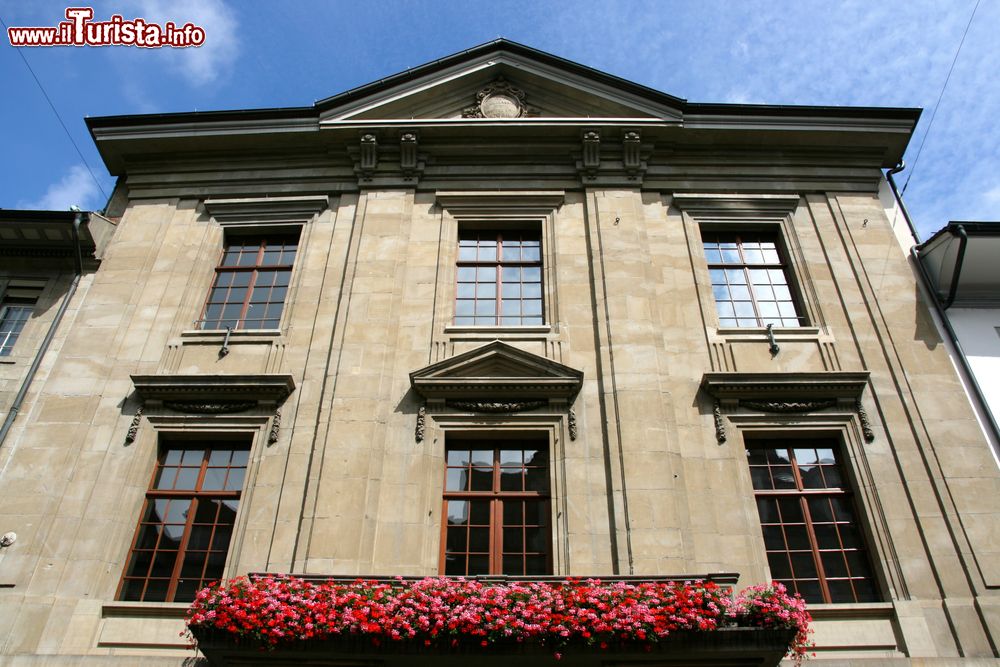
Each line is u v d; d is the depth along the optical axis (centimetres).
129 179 1377
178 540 973
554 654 744
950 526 940
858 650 865
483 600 759
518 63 1448
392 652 750
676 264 1228
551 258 1239
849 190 1328
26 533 945
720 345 1127
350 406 1042
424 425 1027
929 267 1209
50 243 1244
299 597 773
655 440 1001
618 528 934
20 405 1063
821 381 1046
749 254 1285
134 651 873
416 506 959
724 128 1348
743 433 1037
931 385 1067
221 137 1368
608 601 761
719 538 938
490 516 977
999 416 1034
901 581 908
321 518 937
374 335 1123
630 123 1338
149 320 1170
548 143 1374
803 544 961
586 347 1118
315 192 1345
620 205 1290
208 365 1120
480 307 1212
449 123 1346
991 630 860
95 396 1075
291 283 1221
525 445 1044
